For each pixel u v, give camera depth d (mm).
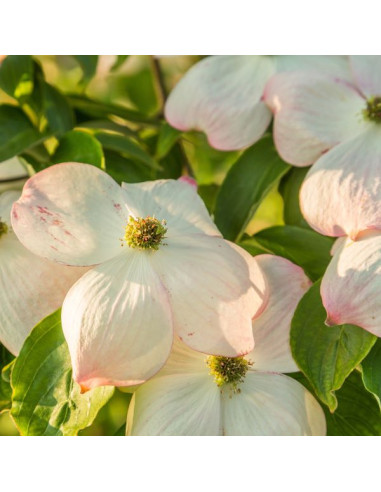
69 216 477
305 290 484
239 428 477
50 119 564
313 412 480
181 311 468
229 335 464
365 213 490
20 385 474
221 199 542
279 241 525
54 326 480
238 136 552
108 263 473
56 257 472
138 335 458
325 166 510
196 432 474
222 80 557
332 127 529
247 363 483
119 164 553
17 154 534
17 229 471
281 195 556
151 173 566
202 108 554
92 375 453
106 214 482
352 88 535
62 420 471
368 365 476
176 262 475
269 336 484
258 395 480
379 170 504
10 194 509
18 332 487
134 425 472
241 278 471
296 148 532
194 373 481
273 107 539
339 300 467
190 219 489
